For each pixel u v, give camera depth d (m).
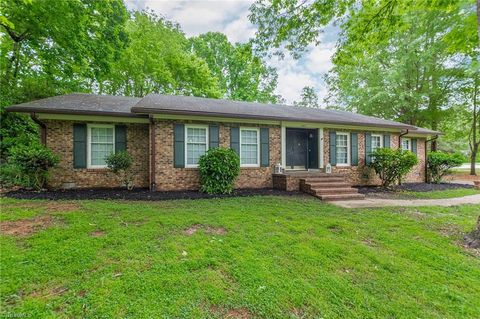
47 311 2.32
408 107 18.42
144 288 2.72
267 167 10.46
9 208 5.69
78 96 10.88
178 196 8.02
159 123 8.93
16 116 11.41
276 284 2.94
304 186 9.47
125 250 3.63
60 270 3.02
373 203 7.96
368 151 12.13
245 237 4.40
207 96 22.34
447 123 20.38
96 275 2.95
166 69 20.50
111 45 13.93
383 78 18.72
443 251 4.08
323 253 3.84
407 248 4.15
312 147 11.86
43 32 11.68
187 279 2.94
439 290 2.99
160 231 4.47
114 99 11.10
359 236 4.67
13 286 2.67
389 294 2.88
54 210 5.61
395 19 7.35
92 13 12.45
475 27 6.19
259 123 10.34
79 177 9.05
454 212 6.75
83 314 2.31
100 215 5.29
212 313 2.42
